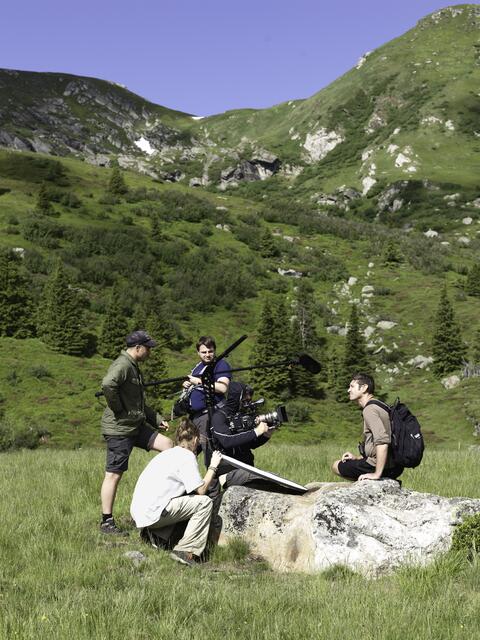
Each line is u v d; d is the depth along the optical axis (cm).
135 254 10594
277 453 1362
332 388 7744
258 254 12225
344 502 604
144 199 14262
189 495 651
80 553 614
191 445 667
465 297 10188
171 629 416
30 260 9469
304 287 10662
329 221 14900
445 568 534
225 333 9106
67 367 7100
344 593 489
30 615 436
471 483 955
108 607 454
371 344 9012
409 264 12212
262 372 7469
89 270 9700
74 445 5466
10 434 5319
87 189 14325
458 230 19188
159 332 8225
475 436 5969
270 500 660
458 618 436
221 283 10262
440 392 7425
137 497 651
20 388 6438
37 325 7881
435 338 8100
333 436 6341
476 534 571
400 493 635
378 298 10519
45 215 11719
